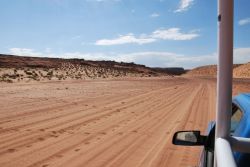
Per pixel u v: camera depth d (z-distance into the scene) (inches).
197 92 1152.8
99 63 5743.1
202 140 143.9
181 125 480.7
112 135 407.5
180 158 313.0
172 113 605.9
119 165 289.3
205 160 155.5
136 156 318.3
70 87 1240.2
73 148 341.4
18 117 512.7
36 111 581.6
